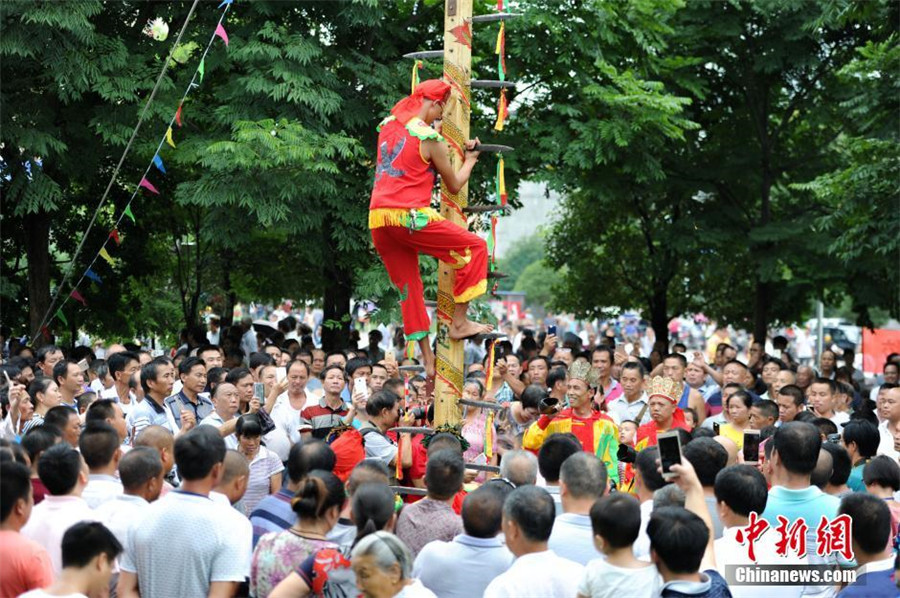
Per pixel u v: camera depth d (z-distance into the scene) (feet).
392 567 16.76
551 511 18.37
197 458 19.52
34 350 48.62
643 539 21.09
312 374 46.88
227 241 50.11
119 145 50.83
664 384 32.63
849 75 60.64
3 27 46.19
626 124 54.08
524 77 56.29
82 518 20.44
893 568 20.22
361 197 52.21
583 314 80.59
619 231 77.66
